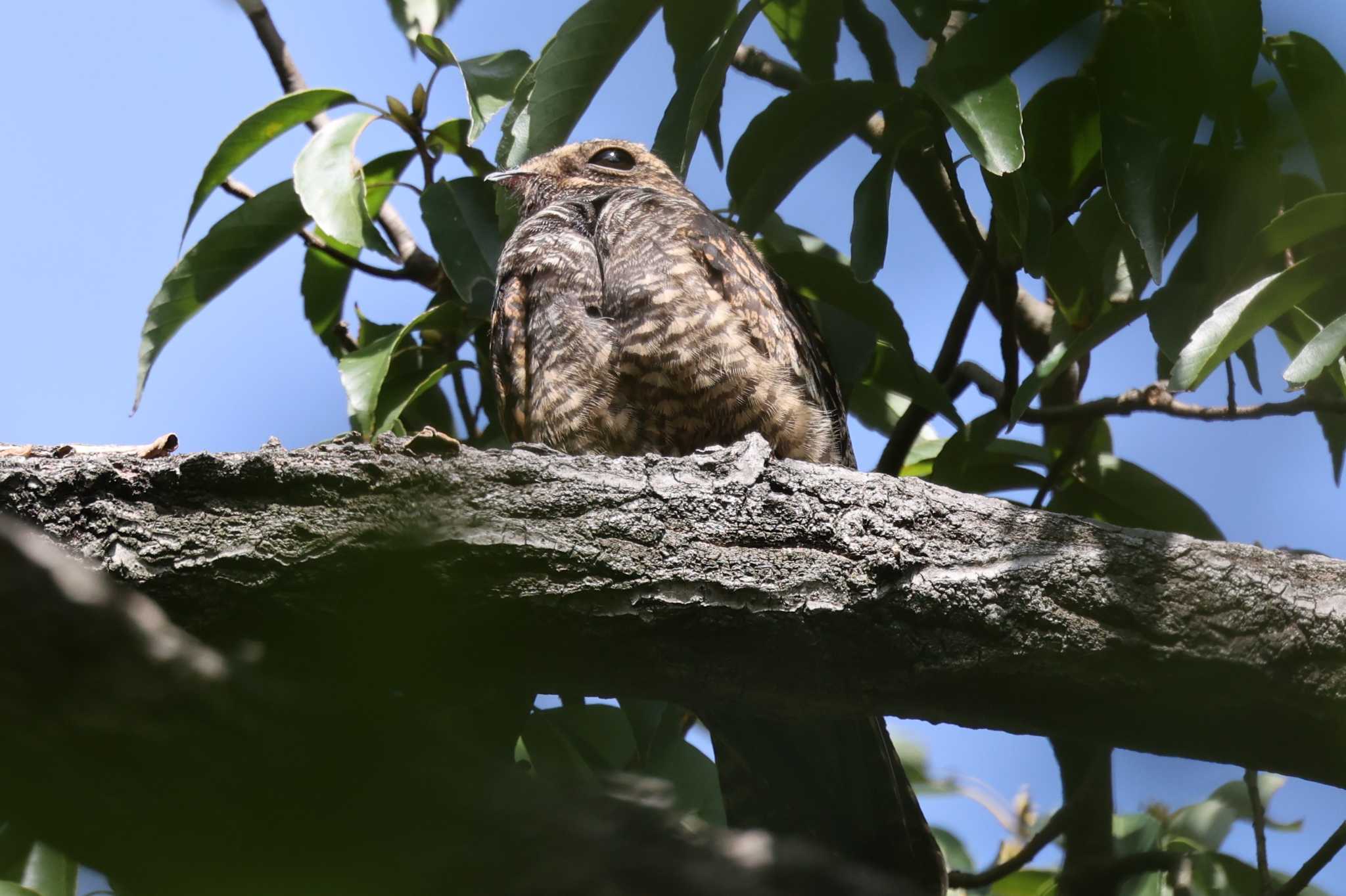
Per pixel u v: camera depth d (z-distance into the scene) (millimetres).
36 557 1641
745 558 5039
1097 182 7188
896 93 6941
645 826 1795
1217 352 5984
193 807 1759
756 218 7336
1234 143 6363
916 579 5098
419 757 1784
